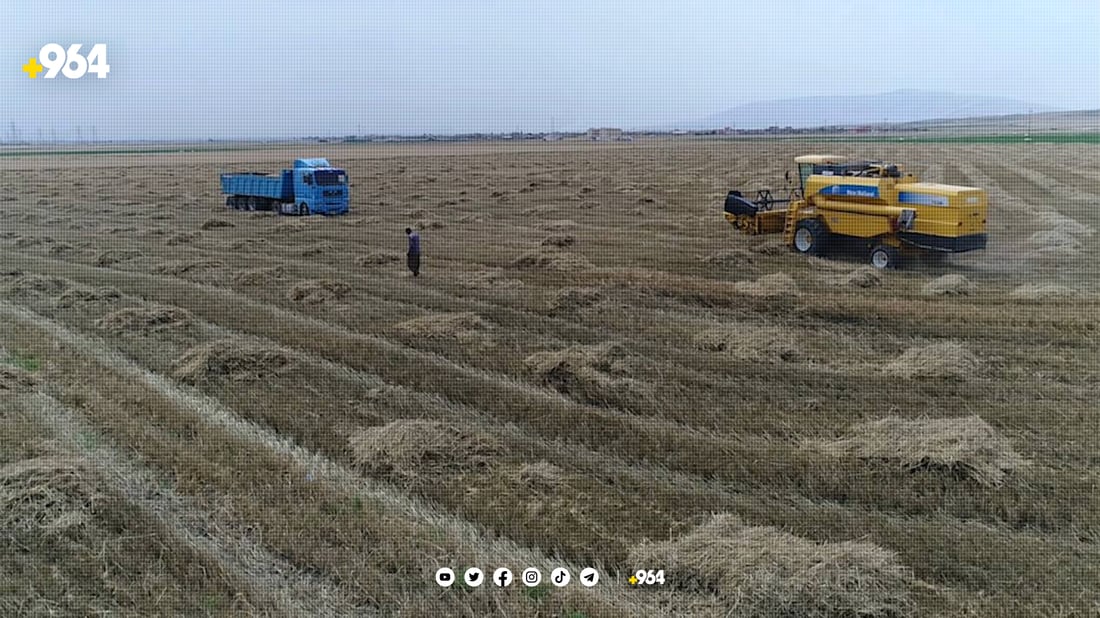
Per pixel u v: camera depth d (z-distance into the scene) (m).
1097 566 6.64
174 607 6.22
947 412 10.00
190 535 7.29
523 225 27.00
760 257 19.72
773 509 7.62
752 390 10.93
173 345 13.36
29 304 16.48
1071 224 23.50
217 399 10.76
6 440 9.22
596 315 14.84
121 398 10.73
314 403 10.56
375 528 7.28
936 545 6.96
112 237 25.56
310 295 16.64
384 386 11.24
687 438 9.23
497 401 10.49
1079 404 10.18
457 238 24.25
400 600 6.28
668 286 16.72
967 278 17.39
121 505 7.71
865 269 17.39
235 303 16.25
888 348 12.74
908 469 8.30
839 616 6.03
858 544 6.75
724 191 35.50
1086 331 13.21
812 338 13.35
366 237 24.91
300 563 6.84
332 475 8.51
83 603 6.29
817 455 8.76
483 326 14.21
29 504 7.46
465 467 8.56
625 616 6.04
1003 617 5.99
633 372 11.63
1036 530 7.29
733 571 6.37
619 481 8.27
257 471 8.48
